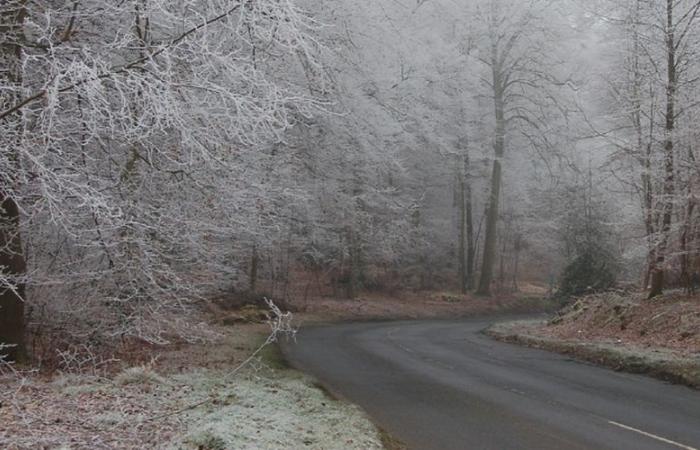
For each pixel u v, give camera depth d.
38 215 9.58
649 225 20.55
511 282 46.66
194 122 9.19
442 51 25.22
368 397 10.04
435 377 12.22
